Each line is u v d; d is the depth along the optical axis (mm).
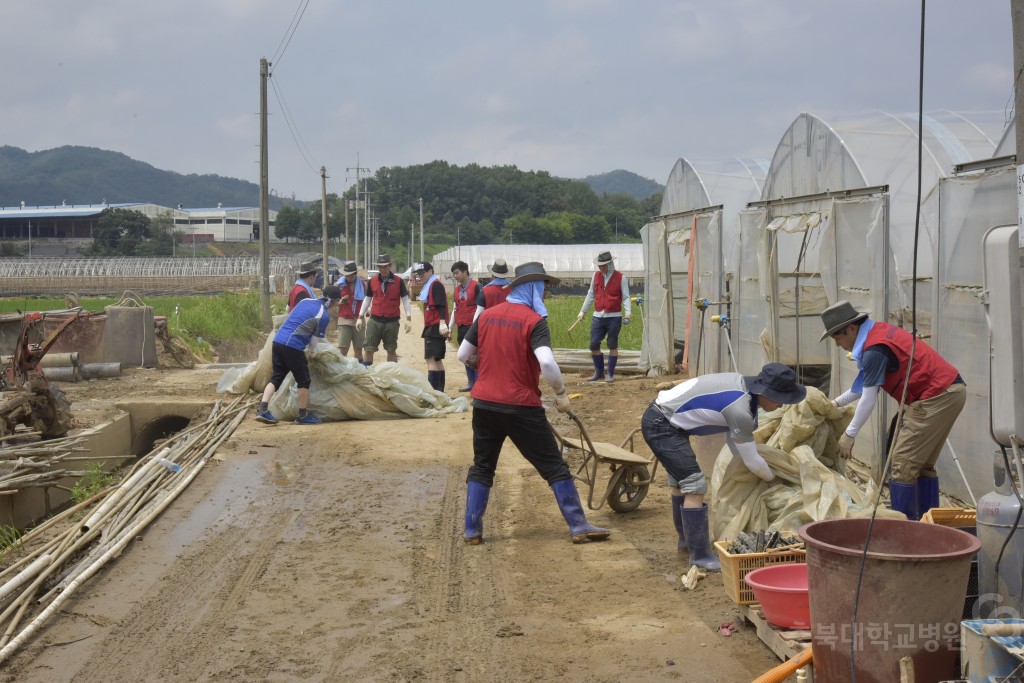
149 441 14047
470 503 6980
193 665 4863
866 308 8883
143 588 6027
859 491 6016
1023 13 4039
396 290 14961
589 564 6441
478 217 165500
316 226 155250
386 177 167250
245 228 153250
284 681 4672
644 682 4547
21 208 135500
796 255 12344
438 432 11430
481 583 6117
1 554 6867
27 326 10766
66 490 9891
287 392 12383
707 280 14391
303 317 11914
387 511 7883
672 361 16172
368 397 12438
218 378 16781
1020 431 4133
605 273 15570
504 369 6836
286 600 5824
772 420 6625
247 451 10242
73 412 13016
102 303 39219
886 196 8555
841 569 3918
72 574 6164
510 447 10727
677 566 6328
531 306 6953
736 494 6148
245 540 7070
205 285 70750
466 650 5023
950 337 7461
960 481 7402
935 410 6121
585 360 17750
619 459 7461
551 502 8172
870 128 10078
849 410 6562
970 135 9898
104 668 4828
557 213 150000
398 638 5207
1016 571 4129
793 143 11133
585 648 4992
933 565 3764
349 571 6371
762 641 4969
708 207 14211
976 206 7031
